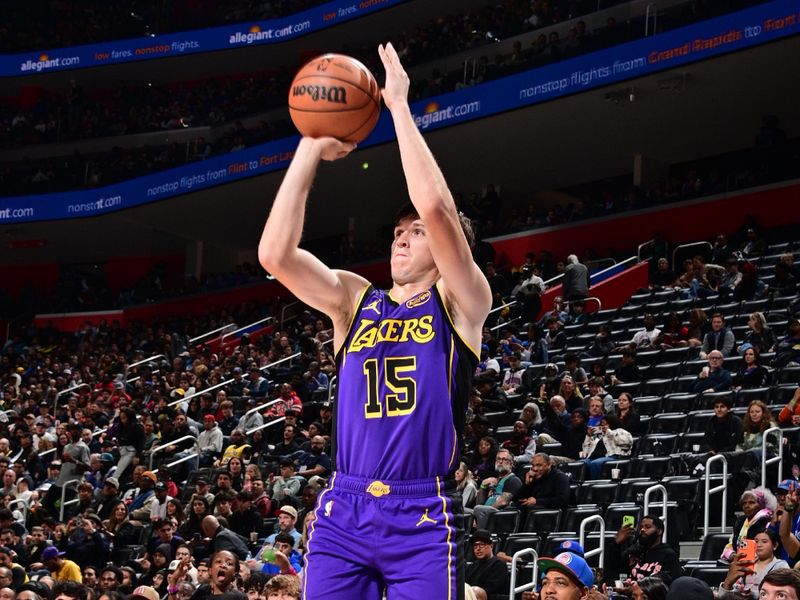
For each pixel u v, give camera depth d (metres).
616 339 17.53
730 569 7.92
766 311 16.28
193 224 32.12
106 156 31.67
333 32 30.89
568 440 12.72
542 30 25.30
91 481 16.39
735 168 25.98
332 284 2.99
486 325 20.67
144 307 31.73
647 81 22.11
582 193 28.95
